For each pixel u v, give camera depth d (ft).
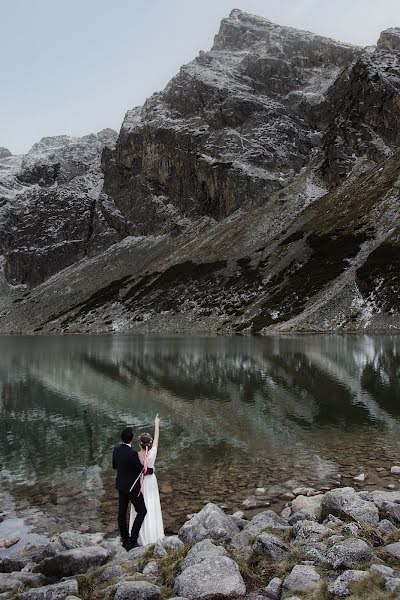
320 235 463.83
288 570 24.61
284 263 448.65
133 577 25.46
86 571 29.40
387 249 375.66
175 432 71.67
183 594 22.88
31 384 128.06
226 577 23.44
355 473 50.03
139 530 33.14
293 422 76.02
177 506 42.68
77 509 43.91
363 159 596.70
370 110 620.08
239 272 482.28
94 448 66.08
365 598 20.22
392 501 34.58
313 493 43.73
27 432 75.82
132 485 33.47
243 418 79.92
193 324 415.03
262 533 28.32
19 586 27.07
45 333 550.36
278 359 167.94
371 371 131.64
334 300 338.75
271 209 610.65
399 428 69.97
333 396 97.25
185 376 134.10
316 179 636.07
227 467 53.88
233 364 158.61
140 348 248.93
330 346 211.61
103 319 524.52
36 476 54.03
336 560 24.26
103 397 105.50
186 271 545.03
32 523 40.91
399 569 23.59
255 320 369.30
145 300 522.88
